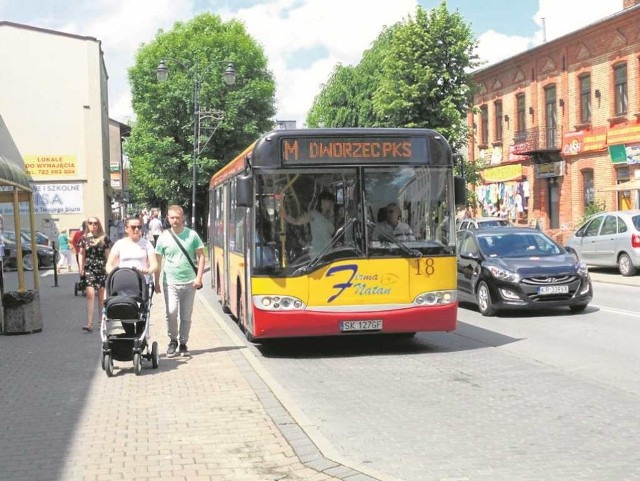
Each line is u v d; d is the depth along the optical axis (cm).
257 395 826
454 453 617
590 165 3544
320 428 706
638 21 3197
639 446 624
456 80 3559
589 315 1489
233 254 1380
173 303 1080
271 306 1068
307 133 1081
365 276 1080
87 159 4472
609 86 3391
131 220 1073
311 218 1079
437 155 1109
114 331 1321
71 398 843
